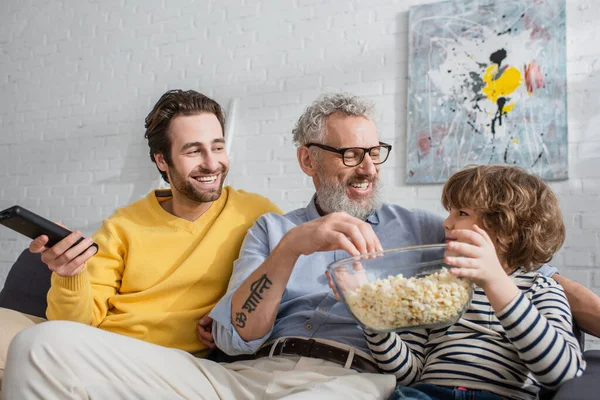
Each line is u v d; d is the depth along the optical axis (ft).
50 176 12.83
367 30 10.14
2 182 13.33
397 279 3.12
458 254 3.13
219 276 5.07
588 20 8.54
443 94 9.30
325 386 3.43
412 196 9.41
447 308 3.06
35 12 13.55
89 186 12.39
